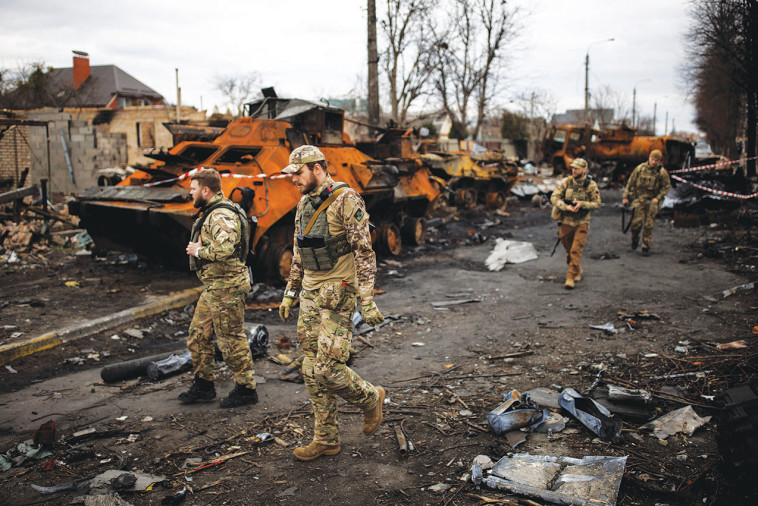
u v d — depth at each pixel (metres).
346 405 4.09
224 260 3.80
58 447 3.47
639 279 7.73
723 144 34.62
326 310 3.09
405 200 10.73
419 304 7.04
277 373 4.79
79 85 47.34
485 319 6.29
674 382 4.23
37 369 4.93
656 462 3.10
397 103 21.67
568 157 25.92
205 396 4.18
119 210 7.49
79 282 7.83
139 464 3.28
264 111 9.67
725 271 7.84
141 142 31.00
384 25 20.69
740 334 5.14
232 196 6.67
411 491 2.93
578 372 4.56
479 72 26.14
